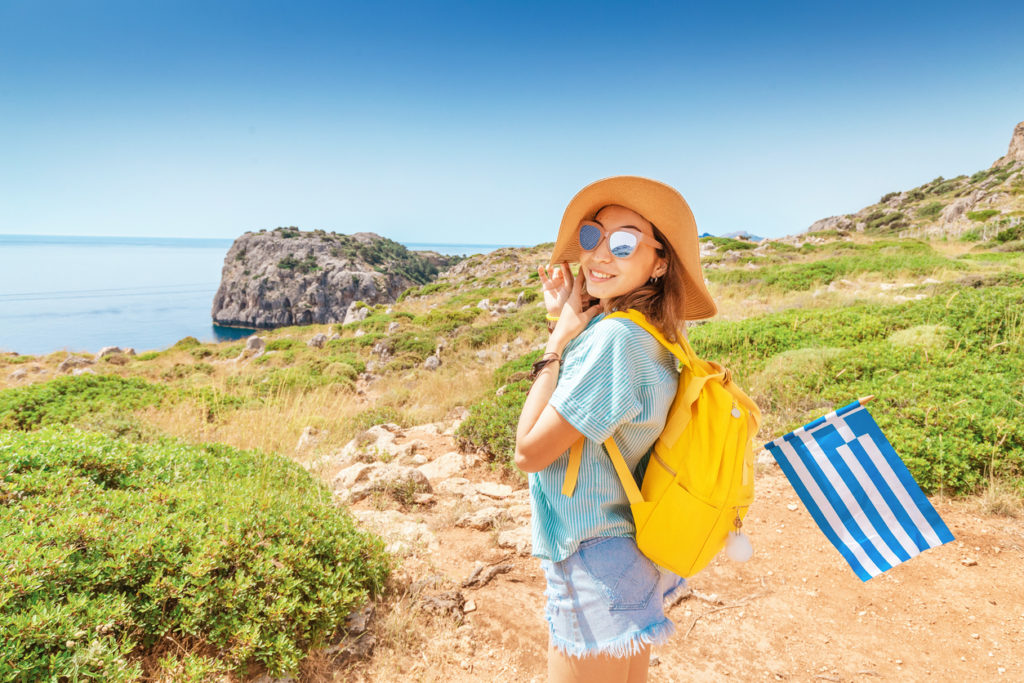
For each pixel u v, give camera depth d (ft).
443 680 8.41
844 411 5.42
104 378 33.76
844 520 5.34
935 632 9.78
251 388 39.06
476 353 47.29
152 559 8.13
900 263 62.03
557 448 4.15
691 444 4.19
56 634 6.55
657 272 4.64
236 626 7.86
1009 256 65.92
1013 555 11.75
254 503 10.54
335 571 9.82
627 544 4.34
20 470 10.22
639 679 5.19
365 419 26.11
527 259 194.29
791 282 59.06
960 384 19.12
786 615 10.44
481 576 11.25
